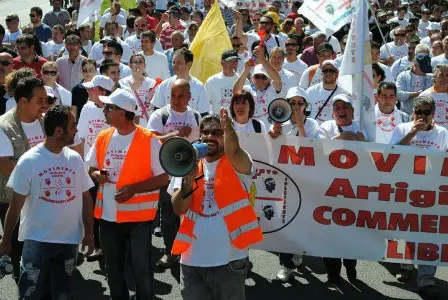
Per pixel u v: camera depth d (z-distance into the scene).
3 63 8.82
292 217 6.77
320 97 8.84
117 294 6.21
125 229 6.10
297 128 7.49
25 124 6.39
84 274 7.34
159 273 7.40
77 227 5.73
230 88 9.44
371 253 6.77
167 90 8.56
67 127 5.55
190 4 20.55
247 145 6.72
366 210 6.73
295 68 11.56
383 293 7.01
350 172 6.69
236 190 5.13
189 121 7.41
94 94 7.64
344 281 7.30
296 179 6.73
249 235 5.12
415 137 7.34
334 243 6.78
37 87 6.29
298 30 16.20
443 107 9.15
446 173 6.63
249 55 12.66
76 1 20.48
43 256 5.52
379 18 17.25
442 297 6.94
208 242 5.10
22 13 33.94
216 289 5.16
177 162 4.75
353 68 7.10
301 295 6.93
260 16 15.30
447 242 6.71
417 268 7.66
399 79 10.68
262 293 6.96
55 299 5.65
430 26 19.97
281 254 7.22
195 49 10.51
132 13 17.45
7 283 7.03
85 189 5.79
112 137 6.13
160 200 7.36
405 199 6.69
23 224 5.61
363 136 7.07
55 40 13.91
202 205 5.16
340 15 7.56
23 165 5.51
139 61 9.07
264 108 9.02
